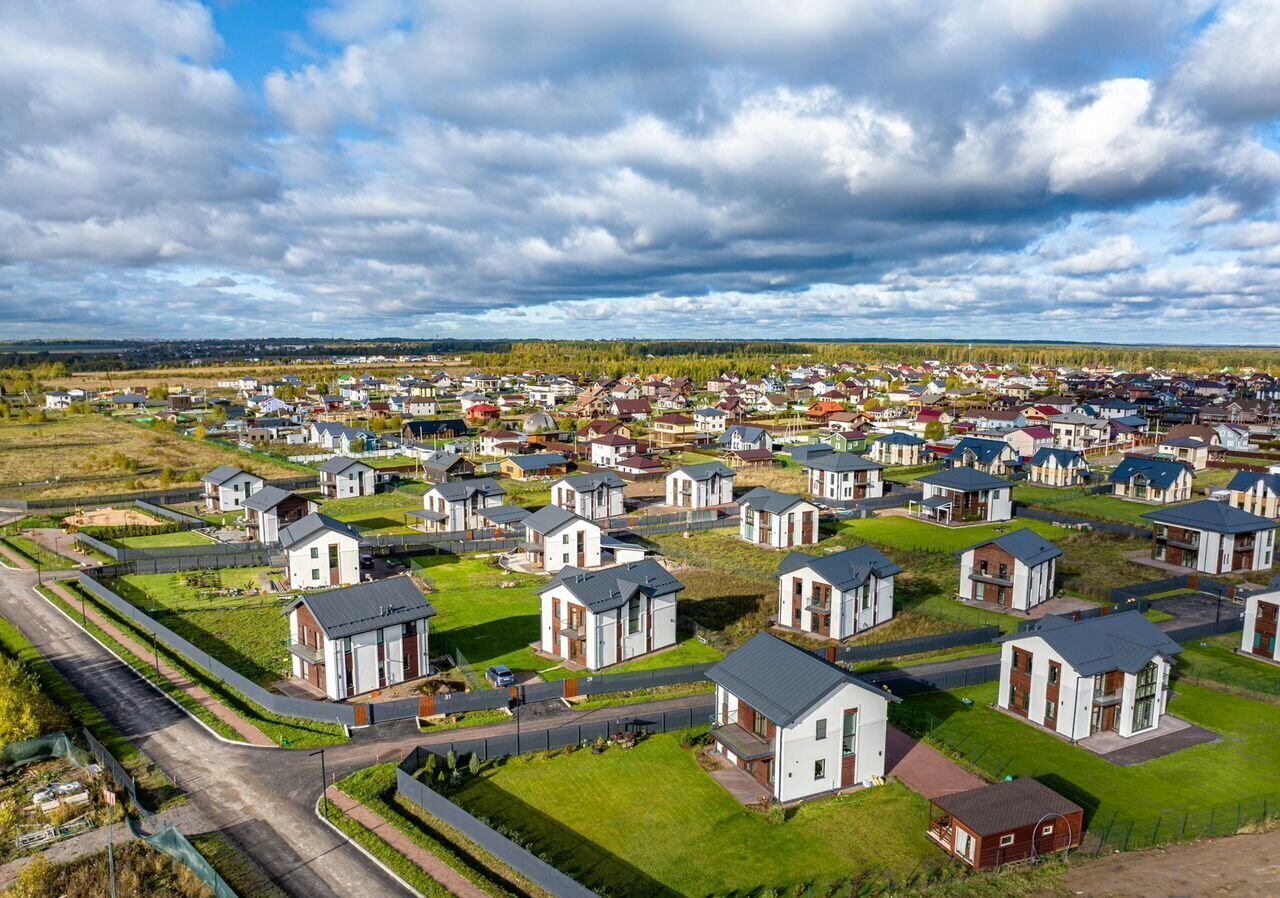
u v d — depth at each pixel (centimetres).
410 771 4522
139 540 9875
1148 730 5022
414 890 3500
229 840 3875
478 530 10456
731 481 12169
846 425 18438
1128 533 9838
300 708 5200
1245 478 10788
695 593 7900
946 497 10850
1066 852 3750
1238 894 3441
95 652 6312
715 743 4838
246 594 7869
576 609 6081
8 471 14188
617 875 3641
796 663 4550
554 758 4709
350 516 11362
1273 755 4709
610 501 11181
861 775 4431
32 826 4006
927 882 3544
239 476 11581
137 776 4472
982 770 4534
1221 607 7300
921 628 6969
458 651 6038
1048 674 5009
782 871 3666
